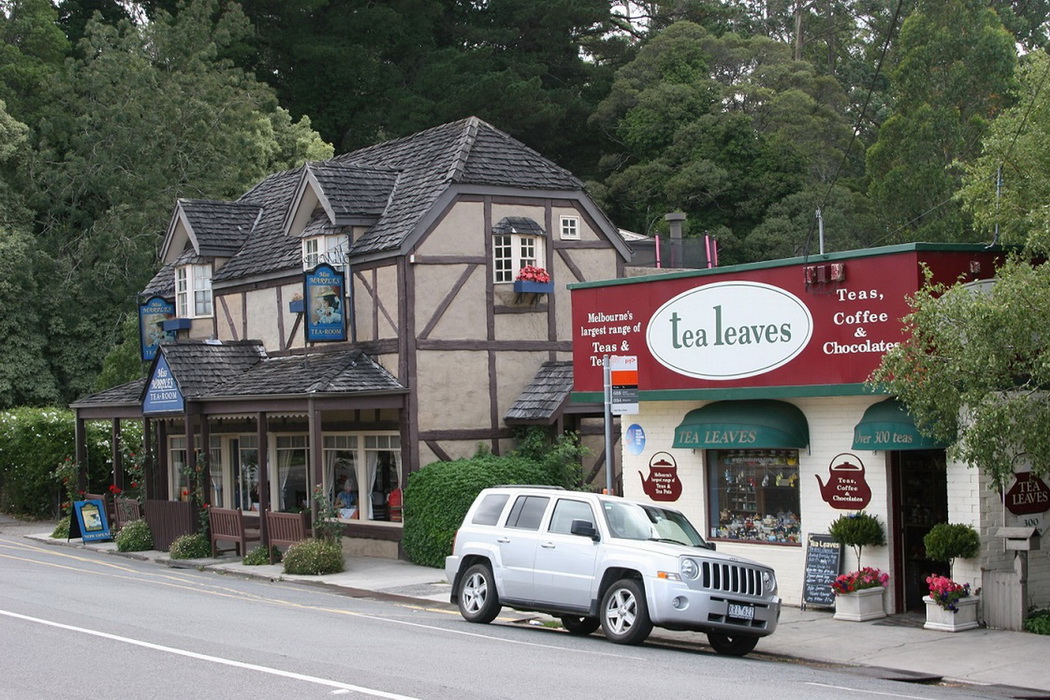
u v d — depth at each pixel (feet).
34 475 112.16
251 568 78.33
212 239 100.17
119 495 96.99
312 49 188.03
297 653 42.06
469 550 54.70
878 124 202.90
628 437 64.44
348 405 78.95
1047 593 55.26
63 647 42.91
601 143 195.11
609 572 49.26
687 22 193.67
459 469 77.71
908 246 54.49
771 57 193.16
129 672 37.86
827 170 182.91
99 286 150.82
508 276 85.20
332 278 84.64
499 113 181.06
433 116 183.11
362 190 86.99
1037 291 42.32
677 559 47.21
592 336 68.18
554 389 83.25
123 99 161.89
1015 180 77.00
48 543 97.81
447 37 204.74
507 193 85.25
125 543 90.33
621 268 90.58
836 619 55.67
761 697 35.45
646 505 52.06
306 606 60.29
